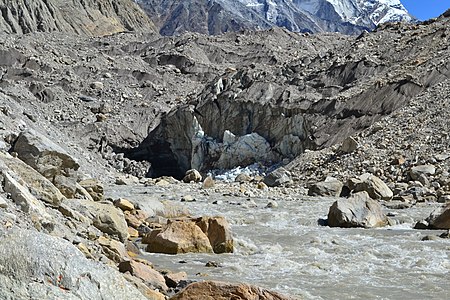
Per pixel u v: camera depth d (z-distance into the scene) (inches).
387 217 661.3
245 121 1589.6
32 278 167.5
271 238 553.0
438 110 1202.6
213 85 1752.0
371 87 1435.8
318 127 1412.4
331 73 1641.2
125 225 459.5
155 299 281.4
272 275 389.7
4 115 953.5
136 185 1067.9
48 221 335.9
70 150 1206.3
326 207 782.5
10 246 171.6
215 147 1588.3
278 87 1630.2
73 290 173.5
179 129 1705.2
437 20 1863.9
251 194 936.9
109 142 1711.4
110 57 2327.8
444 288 358.9
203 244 469.4
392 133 1194.6
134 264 331.6
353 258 456.4
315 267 417.7
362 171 1058.1
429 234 573.6
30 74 1991.9
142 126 1820.9
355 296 335.6
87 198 546.9
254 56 2361.0
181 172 1715.1
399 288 358.3
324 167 1169.4
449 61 1412.4
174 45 2522.1
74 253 183.8
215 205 783.7
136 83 2134.6
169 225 478.0
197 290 251.1
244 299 246.1
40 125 1232.2
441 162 973.2
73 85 2010.3
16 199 339.9
